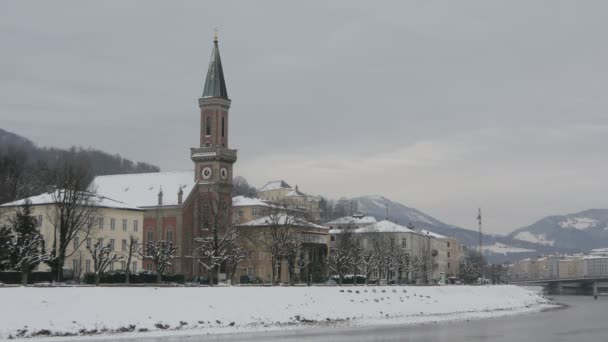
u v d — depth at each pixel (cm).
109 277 13000
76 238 14850
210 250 16200
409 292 15612
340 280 16962
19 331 8694
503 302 18138
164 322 10094
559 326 12375
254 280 17362
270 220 18425
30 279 11912
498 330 11419
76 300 9656
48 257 12281
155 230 19625
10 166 19400
